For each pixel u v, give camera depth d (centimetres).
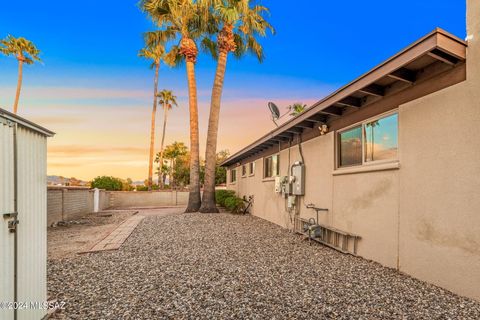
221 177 2936
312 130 752
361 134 561
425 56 371
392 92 472
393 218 458
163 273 441
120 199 2200
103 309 311
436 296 341
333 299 336
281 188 939
